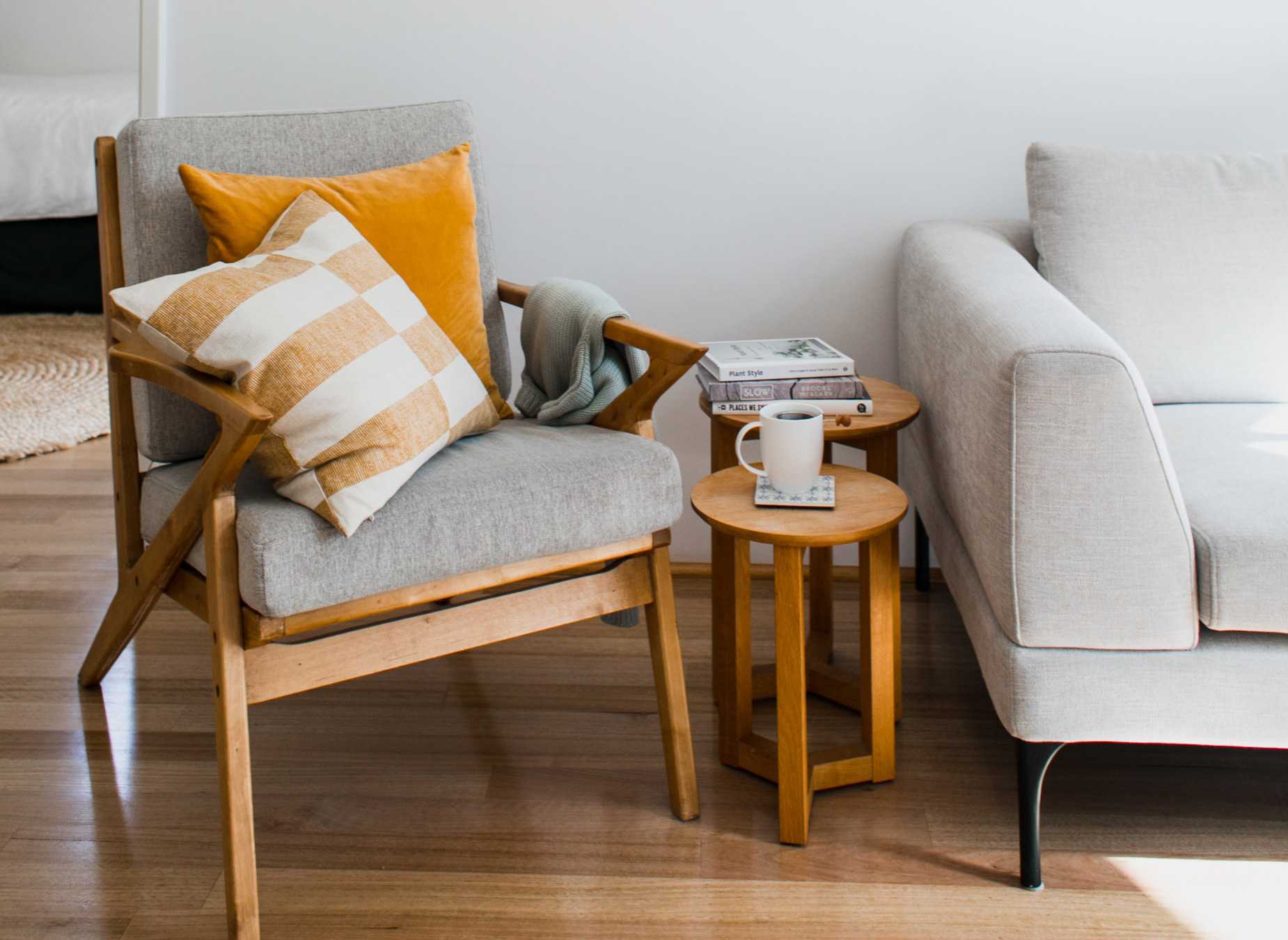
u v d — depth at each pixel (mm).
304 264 1331
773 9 1974
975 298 1426
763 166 2043
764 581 2188
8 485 2674
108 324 1569
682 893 1310
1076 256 1746
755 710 1728
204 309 1219
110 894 1311
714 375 1646
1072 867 1344
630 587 1430
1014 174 2023
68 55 3568
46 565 2232
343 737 1649
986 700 1728
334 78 2041
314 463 1209
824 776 1475
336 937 1239
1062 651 1257
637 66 2010
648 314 2127
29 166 3621
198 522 1249
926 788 1506
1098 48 1962
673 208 2070
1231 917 1257
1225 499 1292
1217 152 1989
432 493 1262
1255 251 1719
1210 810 1448
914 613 2031
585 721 1690
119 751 1607
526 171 2070
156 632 1976
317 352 1229
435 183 1600
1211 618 1217
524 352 1676
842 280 2086
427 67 2031
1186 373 1712
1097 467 1193
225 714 1195
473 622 1331
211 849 1394
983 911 1271
